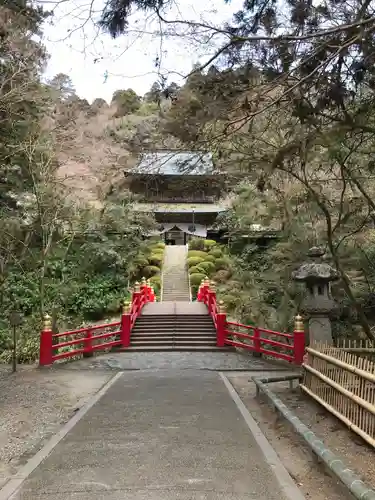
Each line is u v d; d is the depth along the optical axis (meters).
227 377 11.27
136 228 27.38
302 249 16.33
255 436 5.66
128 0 4.50
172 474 4.30
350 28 4.18
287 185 13.59
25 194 16.50
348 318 15.72
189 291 29.52
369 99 6.04
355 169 8.70
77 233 20.77
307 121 5.97
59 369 12.43
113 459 4.76
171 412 7.11
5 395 8.71
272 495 3.82
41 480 4.18
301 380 8.70
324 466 4.69
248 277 23.17
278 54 5.03
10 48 11.41
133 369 12.59
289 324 16.30
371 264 13.68
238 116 5.74
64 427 6.22
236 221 26.98
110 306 24.31
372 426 5.12
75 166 17.97
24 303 20.78
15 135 14.21
